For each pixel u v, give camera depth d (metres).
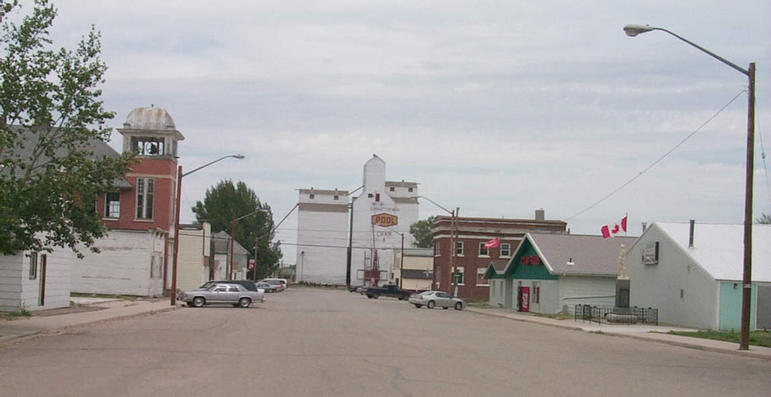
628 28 22.95
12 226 21.48
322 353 18.97
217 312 39.66
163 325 28.25
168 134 59.66
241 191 117.31
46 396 11.45
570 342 27.03
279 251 125.19
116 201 58.75
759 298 35.78
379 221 119.88
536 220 85.44
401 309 53.75
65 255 36.41
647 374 16.94
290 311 43.00
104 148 53.59
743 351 23.61
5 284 30.81
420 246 140.50
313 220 120.94
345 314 41.28
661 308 41.28
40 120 22.64
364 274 118.06
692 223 38.78
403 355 19.16
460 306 61.19
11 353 17.72
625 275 45.41
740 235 40.06
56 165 23.44
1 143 19.61
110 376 13.74
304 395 12.05
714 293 35.66
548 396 12.75
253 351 18.97
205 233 74.56
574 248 53.97
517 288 61.38
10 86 21.84
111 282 54.38
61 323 26.48
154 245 56.06
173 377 13.75
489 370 16.47
